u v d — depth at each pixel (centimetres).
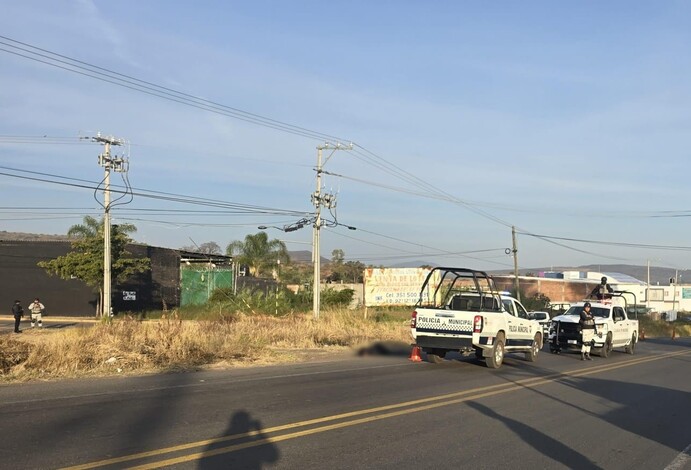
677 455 798
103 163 3478
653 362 2200
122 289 4522
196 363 1536
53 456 668
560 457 754
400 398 1116
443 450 757
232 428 824
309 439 781
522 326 1894
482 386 1321
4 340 1362
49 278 4569
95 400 1005
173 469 636
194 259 5309
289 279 6588
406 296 4472
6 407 932
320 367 1588
